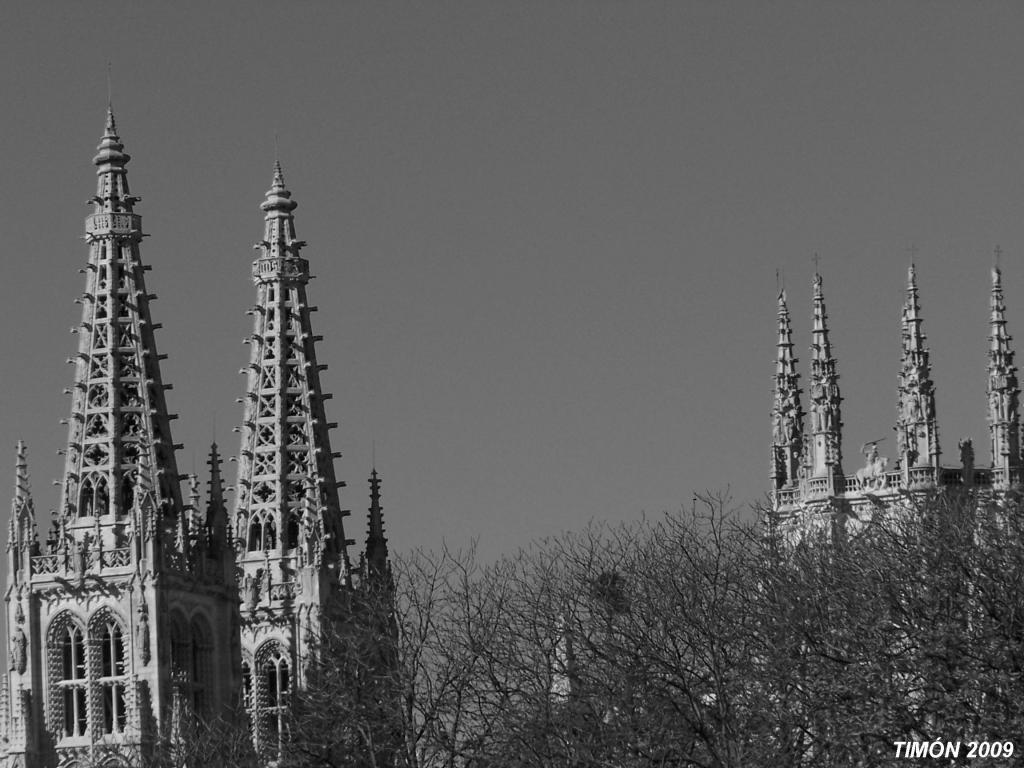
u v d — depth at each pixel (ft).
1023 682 654.12
